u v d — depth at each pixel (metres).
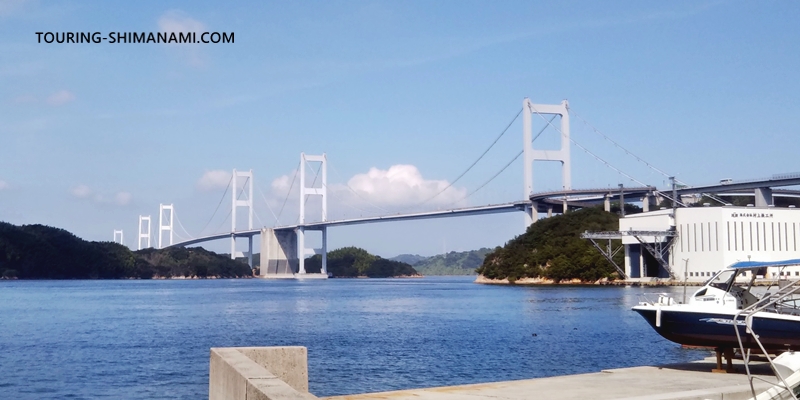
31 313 102.50
